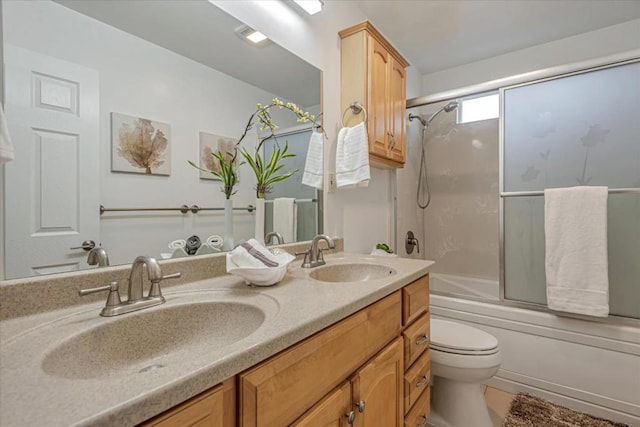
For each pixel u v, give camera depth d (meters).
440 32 2.33
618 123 1.69
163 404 0.44
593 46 2.31
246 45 1.32
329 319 0.76
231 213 1.27
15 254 0.73
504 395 1.85
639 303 1.61
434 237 2.95
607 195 1.65
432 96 2.32
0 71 0.71
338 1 1.85
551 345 1.78
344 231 1.94
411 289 1.26
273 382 0.62
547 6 2.02
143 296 0.83
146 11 1.00
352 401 0.85
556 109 1.85
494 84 2.05
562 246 1.73
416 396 1.27
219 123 1.22
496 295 2.18
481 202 2.71
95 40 0.88
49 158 0.79
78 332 0.65
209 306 0.85
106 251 0.90
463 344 1.48
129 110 0.96
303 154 1.62
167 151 1.06
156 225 1.03
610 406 1.61
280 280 1.05
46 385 0.45
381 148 1.85
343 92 1.83
